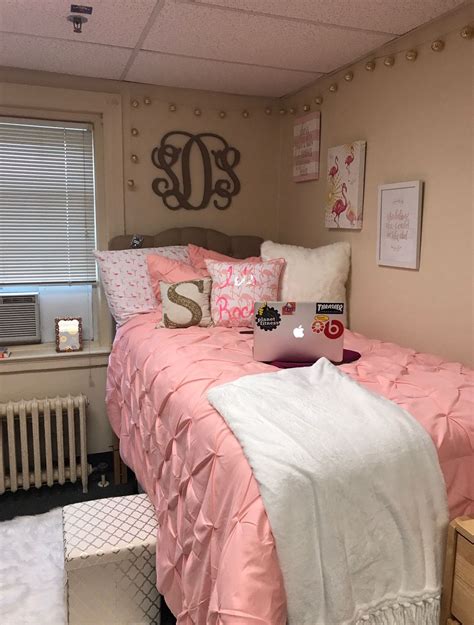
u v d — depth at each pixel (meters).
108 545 1.72
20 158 2.92
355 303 2.72
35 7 2.01
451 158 2.07
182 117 3.16
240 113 3.29
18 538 2.38
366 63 2.53
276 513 1.18
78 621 1.70
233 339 2.30
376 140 2.49
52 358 2.97
